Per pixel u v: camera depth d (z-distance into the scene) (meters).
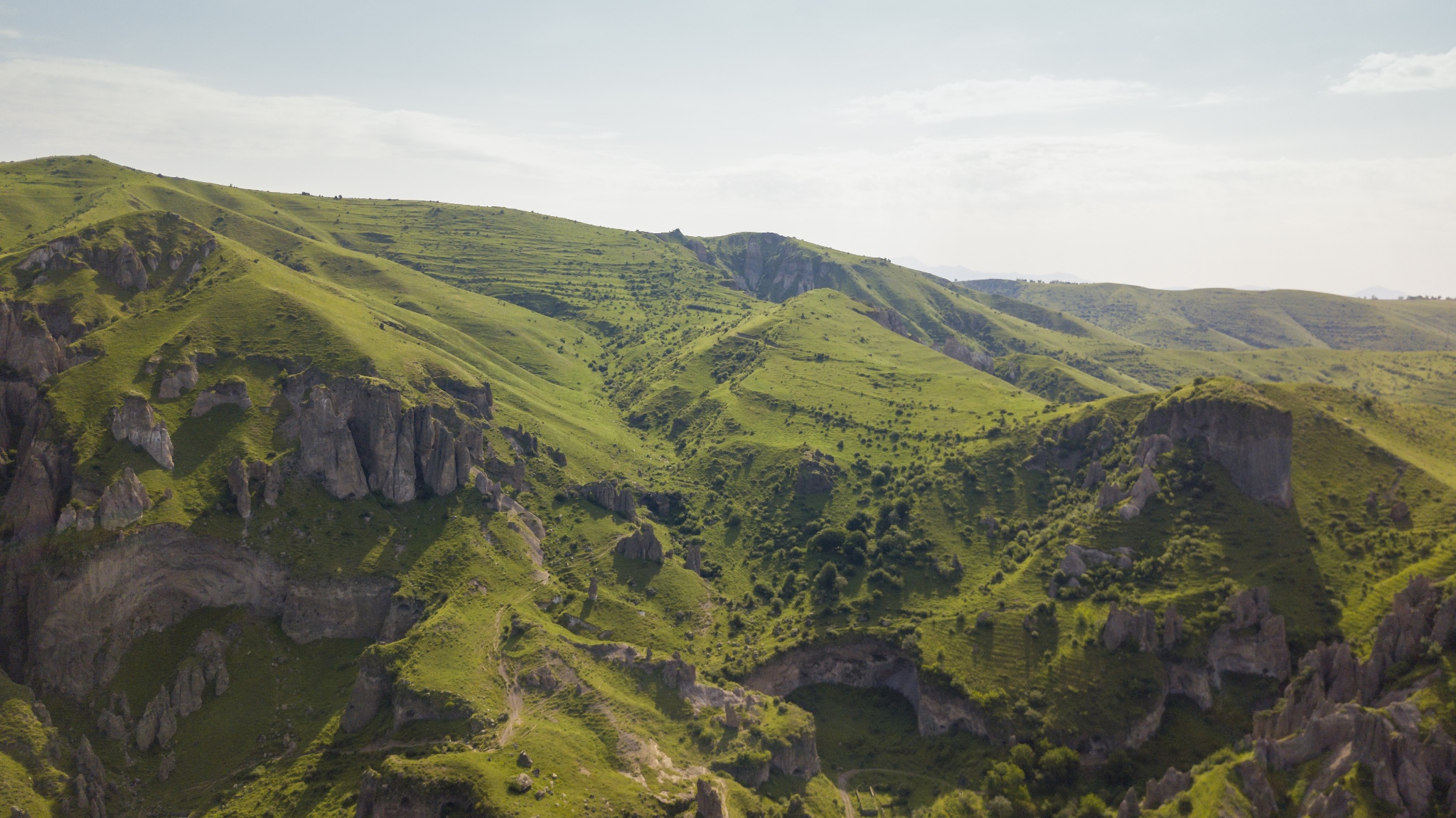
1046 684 177.25
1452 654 145.00
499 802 139.25
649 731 165.88
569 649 179.38
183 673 170.62
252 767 161.38
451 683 164.75
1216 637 177.75
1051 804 159.25
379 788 143.25
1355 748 134.62
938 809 162.25
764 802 158.38
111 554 173.12
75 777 151.88
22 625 171.38
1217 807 136.88
